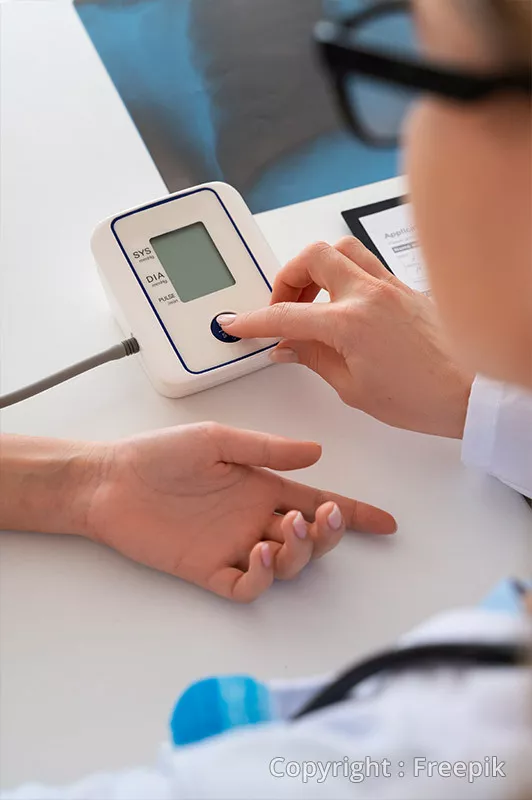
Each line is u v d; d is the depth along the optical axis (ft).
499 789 1.28
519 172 1.07
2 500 2.18
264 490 2.20
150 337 2.42
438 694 1.35
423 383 2.28
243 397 2.47
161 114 3.26
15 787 1.83
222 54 3.45
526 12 0.97
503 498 2.29
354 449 2.37
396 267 2.71
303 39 3.49
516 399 2.14
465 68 1.04
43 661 2.00
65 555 2.17
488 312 1.22
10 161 2.94
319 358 2.46
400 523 2.24
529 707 1.25
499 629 1.29
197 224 2.57
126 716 1.93
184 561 2.11
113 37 3.44
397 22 1.11
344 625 2.07
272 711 1.76
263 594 2.11
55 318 2.59
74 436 2.37
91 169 2.95
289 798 1.38
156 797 1.53
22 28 3.34
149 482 2.17
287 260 2.77
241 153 3.17
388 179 3.03
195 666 2.00
